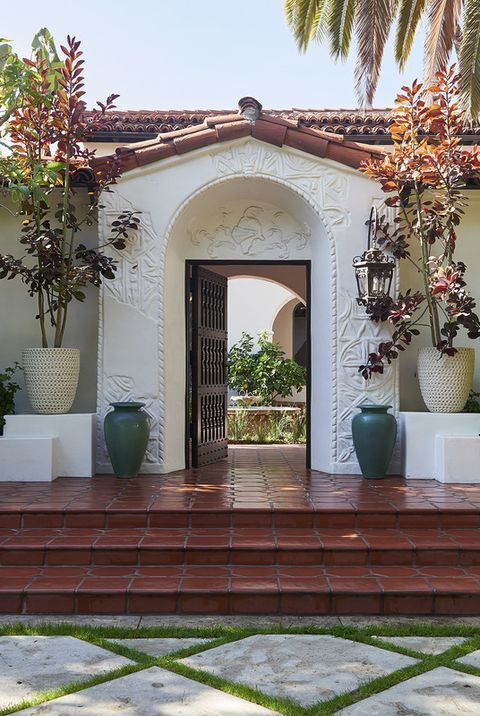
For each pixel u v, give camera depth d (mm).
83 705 3588
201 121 10906
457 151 7844
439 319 8953
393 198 8062
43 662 4152
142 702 3623
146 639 4539
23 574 5426
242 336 17266
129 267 8492
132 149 8438
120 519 6324
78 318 9141
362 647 4387
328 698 3680
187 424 9242
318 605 5039
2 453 7922
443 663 4133
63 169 8164
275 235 9148
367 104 10492
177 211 8477
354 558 5672
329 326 8516
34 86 7844
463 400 8219
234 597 5043
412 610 5035
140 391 8492
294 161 8477
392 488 7477
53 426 8188
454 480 7797
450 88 7883
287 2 10648
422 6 10359
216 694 3719
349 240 8469
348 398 8461
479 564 5691
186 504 6594
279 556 5684
